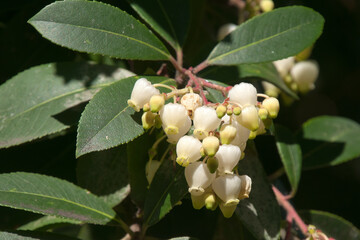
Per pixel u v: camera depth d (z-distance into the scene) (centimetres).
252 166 36
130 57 35
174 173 35
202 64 36
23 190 34
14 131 35
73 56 40
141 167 36
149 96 32
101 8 34
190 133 33
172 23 37
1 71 40
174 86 34
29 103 36
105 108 32
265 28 37
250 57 36
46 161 39
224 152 31
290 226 39
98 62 38
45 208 34
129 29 35
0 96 36
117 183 37
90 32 34
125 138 32
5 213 37
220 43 37
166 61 39
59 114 36
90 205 35
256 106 32
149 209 35
